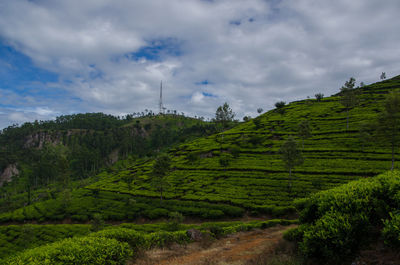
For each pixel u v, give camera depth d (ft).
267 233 80.12
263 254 35.63
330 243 23.82
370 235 23.73
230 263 34.09
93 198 225.97
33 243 141.18
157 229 128.16
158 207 176.45
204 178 217.97
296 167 192.95
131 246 41.24
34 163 588.91
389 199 25.46
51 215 196.13
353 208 25.90
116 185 263.90
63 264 27.20
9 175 540.52
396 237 19.74
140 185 249.14
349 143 218.38
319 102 412.57
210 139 366.22
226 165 225.15
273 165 213.66
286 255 30.63
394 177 28.68
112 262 31.83
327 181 160.35
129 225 139.13
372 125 179.42
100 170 532.32
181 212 158.81
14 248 140.77
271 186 172.14
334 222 24.49
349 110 313.94
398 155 174.81
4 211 285.64
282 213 132.05
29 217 202.59
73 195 249.75
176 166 271.28
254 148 275.59
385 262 19.83
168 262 37.83
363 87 411.75
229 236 73.61
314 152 217.97
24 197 369.50
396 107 151.43
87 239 34.32
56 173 478.18
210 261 36.58
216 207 155.63
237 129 391.24
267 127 345.72
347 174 164.96
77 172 521.65
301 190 155.43
